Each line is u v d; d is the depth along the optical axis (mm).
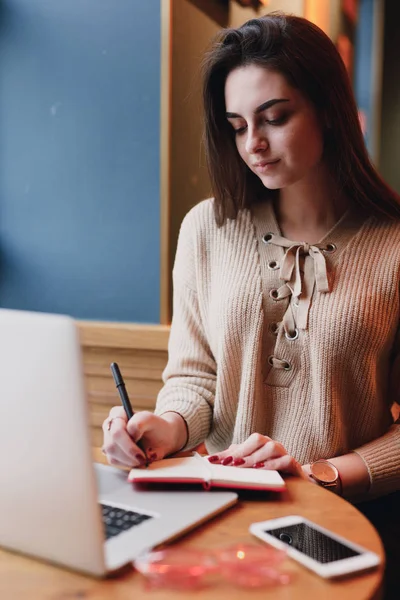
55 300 2346
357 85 4359
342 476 1276
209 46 1400
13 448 818
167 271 2191
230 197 1486
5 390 806
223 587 793
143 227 2205
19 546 865
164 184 2154
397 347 1420
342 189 1409
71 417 773
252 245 1459
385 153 4438
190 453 1321
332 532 938
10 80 2297
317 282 1363
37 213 2326
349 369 1363
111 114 2197
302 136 1298
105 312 2287
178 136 2215
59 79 2242
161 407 1470
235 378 1448
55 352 769
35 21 2244
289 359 1388
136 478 1073
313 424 1377
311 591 781
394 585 1351
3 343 800
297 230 1456
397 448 1327
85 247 2283
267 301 1406
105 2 2158
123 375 2236
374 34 4312
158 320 2227
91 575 816
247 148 1307
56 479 797
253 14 2643
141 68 2143
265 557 835
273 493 1092
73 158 2260
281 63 1259
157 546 880
